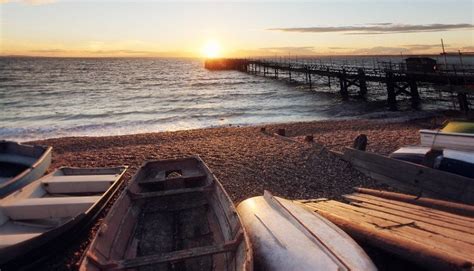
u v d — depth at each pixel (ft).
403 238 17.03
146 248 18.88
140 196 22.94
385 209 24.62
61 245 20.83
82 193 29.19
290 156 45.29
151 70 379.14
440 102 108.37
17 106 118.32
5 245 19.72
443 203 23.75
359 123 76.33
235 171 40.24
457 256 14.23
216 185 24.00
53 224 23.67
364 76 110.01
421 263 15.14
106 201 26.37
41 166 33.96
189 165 32.78
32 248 18.83
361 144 43.37
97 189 29.30
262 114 98.68
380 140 53.93
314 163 42.01
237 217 18.16
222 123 87.04
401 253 16.12
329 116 91.61
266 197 24.18
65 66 431.84
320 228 18.54
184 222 21.80
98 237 16.31
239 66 337.11
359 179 36.37
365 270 14.75
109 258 16.07
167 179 26.89
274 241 17.83
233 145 54.24
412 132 60.95
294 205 22.27
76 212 24.25
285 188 34.65
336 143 53.06
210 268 16.53
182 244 19.29
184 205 23.79
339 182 35.76
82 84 205.36
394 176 33.19
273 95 140.46
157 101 130.41
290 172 39.19
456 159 30.12
